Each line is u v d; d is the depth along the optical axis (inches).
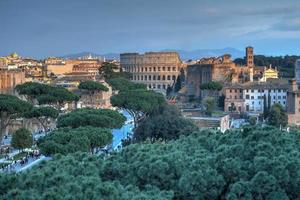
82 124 6747.1
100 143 5556.1
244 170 3080.7
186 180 2923.2
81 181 2694.4
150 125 6766.7
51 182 2645.2
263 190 2891.2
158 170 3019.2
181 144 3740.2
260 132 3506.4
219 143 3703.3
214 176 2960.1
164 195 2770.7
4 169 5639.8
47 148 5024.6
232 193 2903.5
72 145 5039.4
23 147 7007.9
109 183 2672.2
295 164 3004.4
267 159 3036.4
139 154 3280.0
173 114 7278.5
